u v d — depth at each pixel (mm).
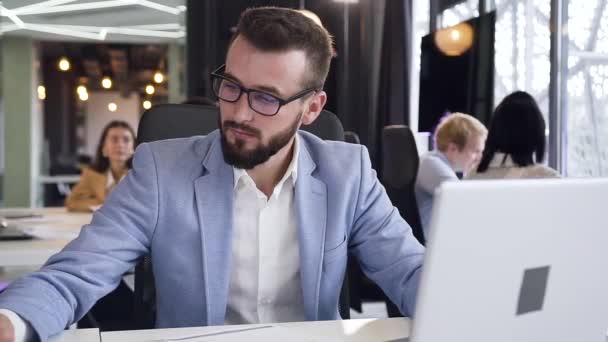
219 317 1396
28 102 10680
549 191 883
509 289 886
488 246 849
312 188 1488
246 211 1463
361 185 1544
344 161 1554
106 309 2594
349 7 5934
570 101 4102
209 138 1502
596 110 3961
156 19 8672
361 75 5961
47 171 12367
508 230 859
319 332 1187
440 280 831
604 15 3900
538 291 918
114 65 15016
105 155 3844
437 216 809
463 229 825
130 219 1389
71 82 16578
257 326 1220
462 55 5117
